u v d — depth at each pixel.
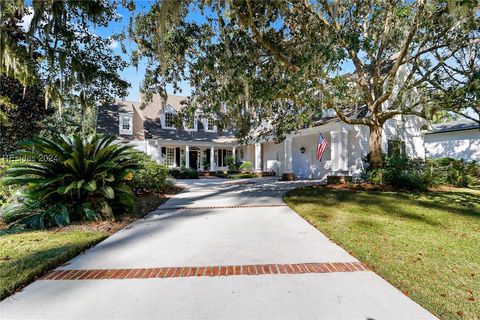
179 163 23.00
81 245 4.13
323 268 3.40
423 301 2.62
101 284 3.01
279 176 20.62
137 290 2.86
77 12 9.45
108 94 12.63
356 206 7.28
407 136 15.38
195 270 3.37
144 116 22.03
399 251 3.94
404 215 6.31
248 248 4.17
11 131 15.02
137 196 9.29
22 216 5.64
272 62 9.32
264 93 8.34
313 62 7.93
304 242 4.46
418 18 7.84
